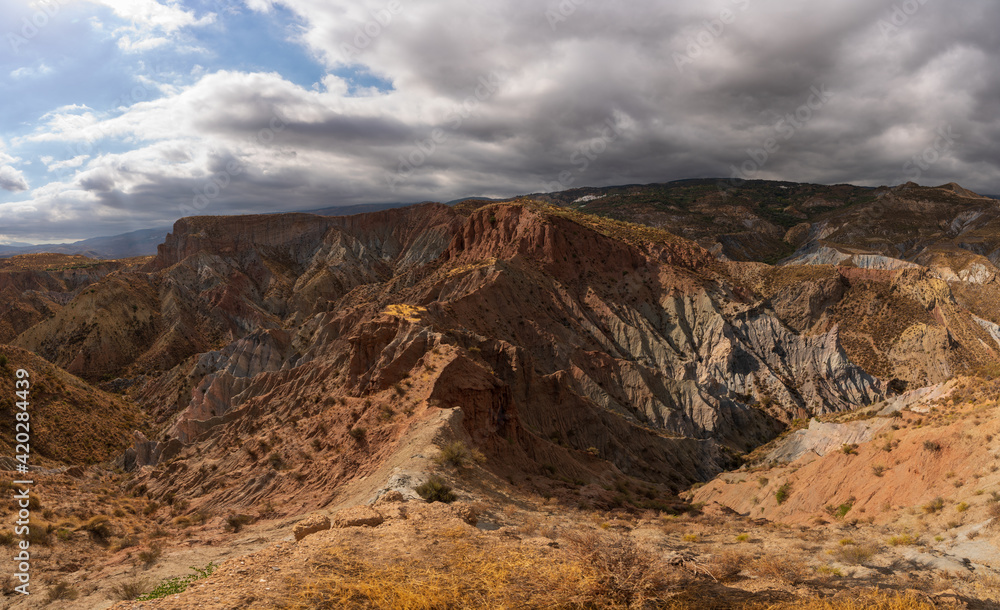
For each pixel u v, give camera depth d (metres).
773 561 15.84
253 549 25.14
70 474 58.56
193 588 11.01
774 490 36.97
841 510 28.16
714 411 92.38
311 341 112.56
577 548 12.95
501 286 100.12
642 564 12.31
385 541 14.27
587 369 93.31
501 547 14.02
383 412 39.88
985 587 14.16
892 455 29.28
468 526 16.08
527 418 65.00
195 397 94.38
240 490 40.00
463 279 106.56
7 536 26.89
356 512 16.86
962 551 17.66
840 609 11.45
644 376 96.75
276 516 32.41
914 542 19.55
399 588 11.09
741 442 91.44
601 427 69.81
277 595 10.66
